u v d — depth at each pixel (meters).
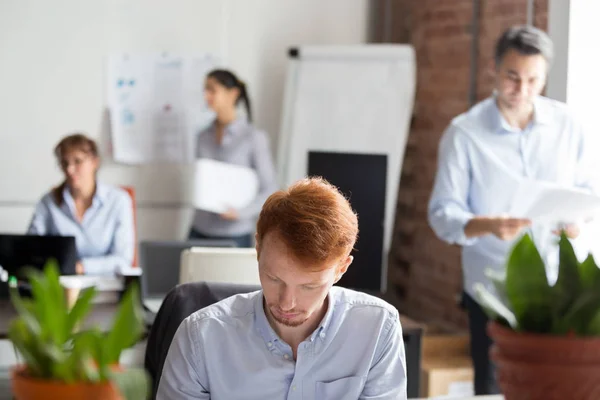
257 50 6.30
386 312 1.84
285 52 6.36
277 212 1.58
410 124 5.98
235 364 1.77
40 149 5.95
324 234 1.55
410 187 5.97
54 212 4.56
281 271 1.57
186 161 6.18
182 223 6.21
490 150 3.61
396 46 5.80
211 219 5.66
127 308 1.08
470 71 5.21
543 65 3.49
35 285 1.11
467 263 3.60
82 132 6.03
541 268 1.26
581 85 4.17
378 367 1.83
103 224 4.59
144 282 3.83
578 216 3.35
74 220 4.57
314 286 1.59
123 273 3.51
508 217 3.34
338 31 6.43
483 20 5.10
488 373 3.48
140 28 6.08
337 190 1.65
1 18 5.84
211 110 6.18
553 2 4.26
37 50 5.91
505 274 1.30
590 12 4.14
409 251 5.96
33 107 5.93
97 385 1.03
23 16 5.88
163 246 3.90
